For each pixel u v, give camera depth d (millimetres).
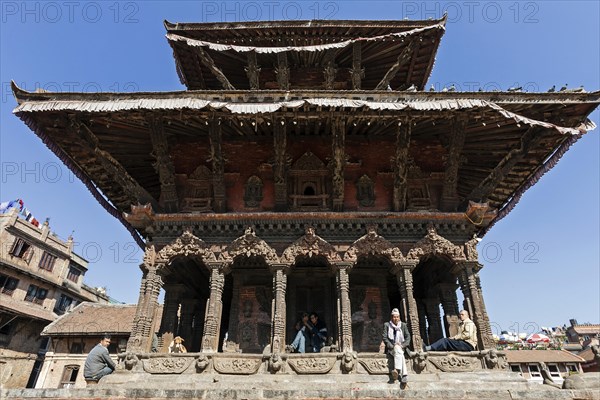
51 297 46156
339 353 11008
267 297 14609
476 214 12641
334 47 15094
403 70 17906
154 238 12828
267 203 13680
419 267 15680
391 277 16062
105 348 11484
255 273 15016
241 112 11336
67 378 31859
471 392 9383
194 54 16516
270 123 12688
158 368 10867
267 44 16688
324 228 12859
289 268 12352
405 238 12820
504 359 11125
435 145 14602
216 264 12328
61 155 13758
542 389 9867
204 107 11516
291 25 15836
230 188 13938
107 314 35219
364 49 16391
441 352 11070
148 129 13195
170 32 15758
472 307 11844
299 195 13672
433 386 10047
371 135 14766
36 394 9469
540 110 12086
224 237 12852
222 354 11023
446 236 12836
